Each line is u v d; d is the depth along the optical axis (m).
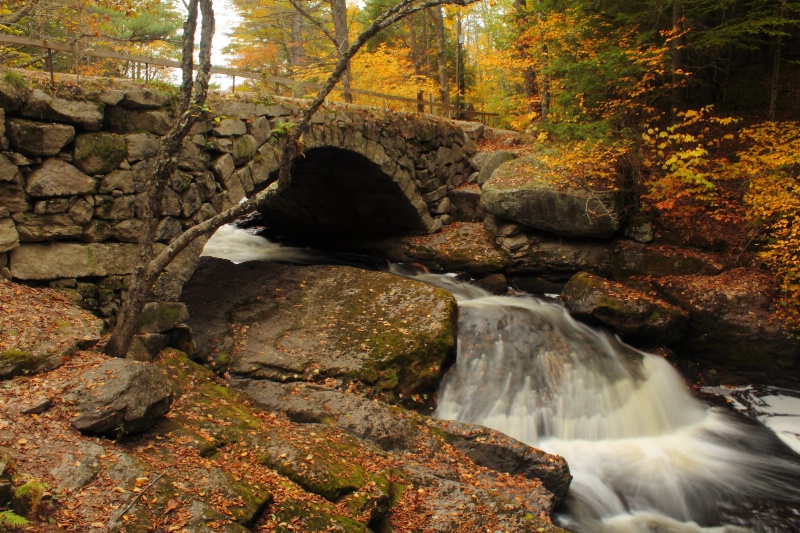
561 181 12.48
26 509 3.60
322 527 4.62
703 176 11.19
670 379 10.08
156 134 7.74
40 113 6.64
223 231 17.97
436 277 13.55
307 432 6.30
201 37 6.21
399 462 6.32
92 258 7.22
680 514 7.07
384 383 8.28
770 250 10.68
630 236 12.38
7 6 9.91
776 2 12.97
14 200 6.56
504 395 8.99
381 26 5.87
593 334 10.73
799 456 8.35
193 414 5.96
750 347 10.33
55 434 4.44
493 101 24.72
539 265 12.78
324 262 14.80
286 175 6.07
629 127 13.14
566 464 7.04
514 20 15.77
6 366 5.05
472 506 5.68
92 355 5.83
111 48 13.05
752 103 14.67
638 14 12.63
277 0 19.27
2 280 6.55
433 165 14.69
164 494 4.23
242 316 9.30
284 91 15.61
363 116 11.96
